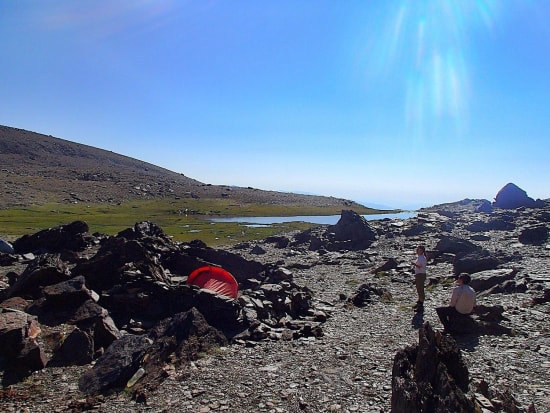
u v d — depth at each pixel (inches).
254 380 666.8
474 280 1285.7
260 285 1389.0
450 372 464.4
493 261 1449.3
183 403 593.3
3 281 1288.1
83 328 868.0
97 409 588.7
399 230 2923.2
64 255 1519.4
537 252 1774.1
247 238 3528.5
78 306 957.2
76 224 2018.9
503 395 538.0
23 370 705.6
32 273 1079.6
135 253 1175.6
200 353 779.4
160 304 1026.1
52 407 602.5
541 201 3821.4
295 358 769.6
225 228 4288.9
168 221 5241.1
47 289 973.2
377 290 1314.0
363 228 2711.6
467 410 397.7
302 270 1942.7
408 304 1175.6
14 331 724.7
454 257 1776.6
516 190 3917.3
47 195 7519.7
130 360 713.0
